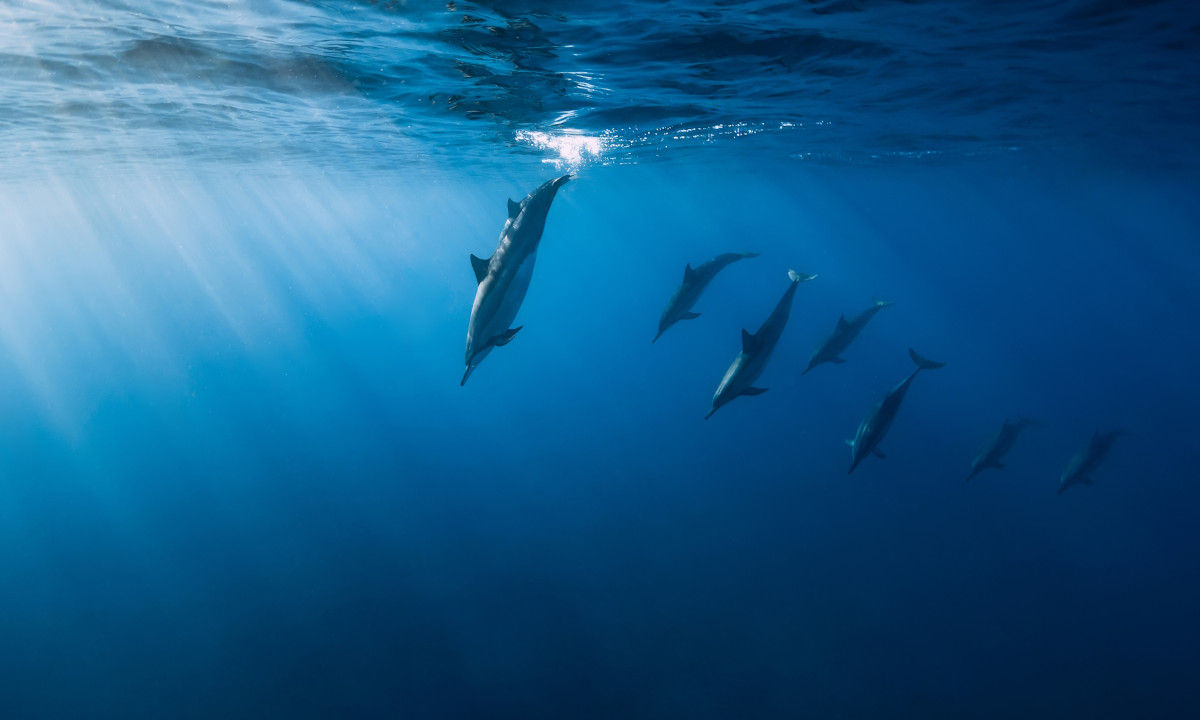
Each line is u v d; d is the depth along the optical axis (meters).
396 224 70.81
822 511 18.77
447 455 23.69
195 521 18.14
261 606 13.66
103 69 9.94
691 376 39.81
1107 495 20.39
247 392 34.41
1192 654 11.92
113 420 29.86
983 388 44.06
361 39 8.39
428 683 11.12
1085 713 10.45
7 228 47.16
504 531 17.19
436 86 11.29
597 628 12.73
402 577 14.74
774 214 58.31
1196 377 53.78
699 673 11.44
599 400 33.28
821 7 7.18
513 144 19.33
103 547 16.66
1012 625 12.91
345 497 19.67
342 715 10.35
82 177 25.55
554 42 8.49
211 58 9.44
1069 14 7.54
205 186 31.28
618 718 10.35
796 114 14.30
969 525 17.80
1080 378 52.59
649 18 7.52
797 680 11.29
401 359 42.97
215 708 10.62
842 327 7.43
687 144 19.61
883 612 13.36
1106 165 24.38
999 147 20.30
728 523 17.80
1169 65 9.92
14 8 7.03
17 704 10.94
